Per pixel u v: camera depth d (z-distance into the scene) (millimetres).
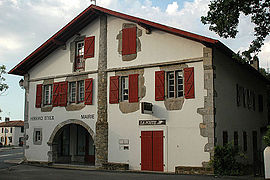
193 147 13805
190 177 12328
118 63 16484
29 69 20203
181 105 14344
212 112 13531
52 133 18469
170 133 14469
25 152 19500
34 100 19656
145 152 15047
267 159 11609
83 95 17797
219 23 13344
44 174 14133
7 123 67750
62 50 18844
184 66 14500
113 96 16359
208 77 13789
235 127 16078
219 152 13062
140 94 15555
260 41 13805
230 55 15281
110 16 17141
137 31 16094
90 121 17047
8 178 12969
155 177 12547
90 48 17609
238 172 12906
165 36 15203
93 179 12359
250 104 19141
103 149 16297
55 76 18859
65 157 19812
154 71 15312
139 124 15391
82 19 17641
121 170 15266
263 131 21031
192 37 13773
